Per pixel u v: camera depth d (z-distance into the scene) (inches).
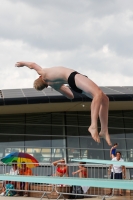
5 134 1637.6
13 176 517.7
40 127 1646.2
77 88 494.0
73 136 1630.2
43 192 1043.3
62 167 1061.1
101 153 1600.6
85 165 1093.1
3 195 1123.3
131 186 407.8
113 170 1051.9
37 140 1627.7
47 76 512.4
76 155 1599.4
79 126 1648.6
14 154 1170.0
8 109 1565.0
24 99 1473.9
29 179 490.3
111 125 1664.6
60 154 1600.6
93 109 463.5
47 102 1476.4
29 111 1636.3
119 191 1095.0
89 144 1617.9
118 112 1684.3
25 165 1145.4
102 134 497.4
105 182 425.7
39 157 1601.9
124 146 1624.0
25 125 1651.1
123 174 1058.1
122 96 1491.1
